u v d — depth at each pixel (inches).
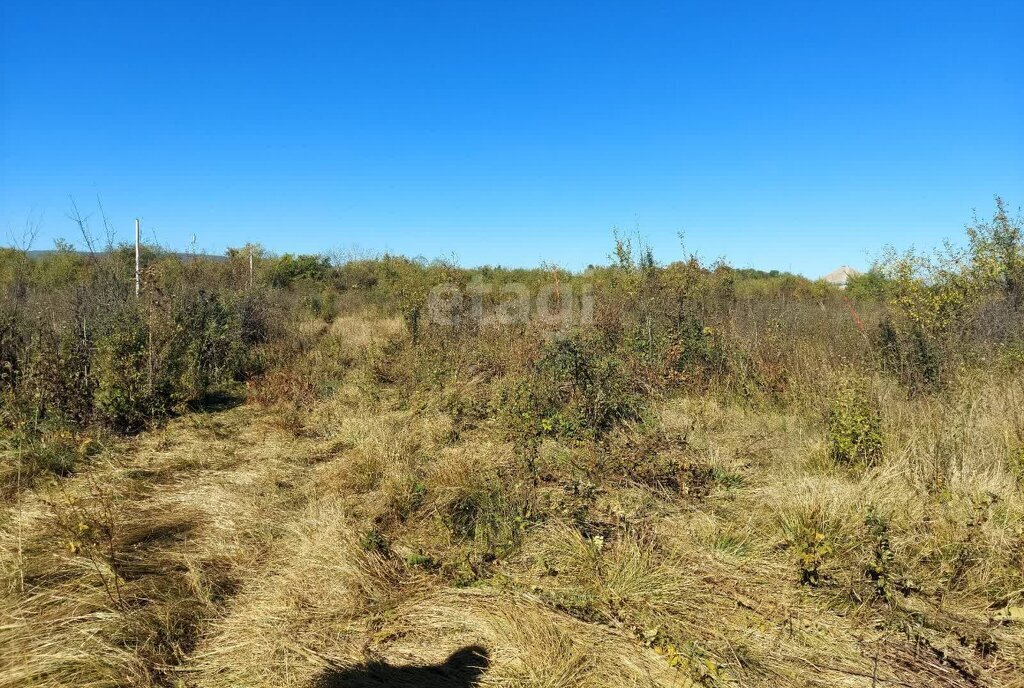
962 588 131.0
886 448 196.1
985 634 117.0
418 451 221.6
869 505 155.7
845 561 139.1
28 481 187.5
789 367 292.8
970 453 181.8
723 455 216.2
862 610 124.4
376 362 357.1
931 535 145.4
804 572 133.6
